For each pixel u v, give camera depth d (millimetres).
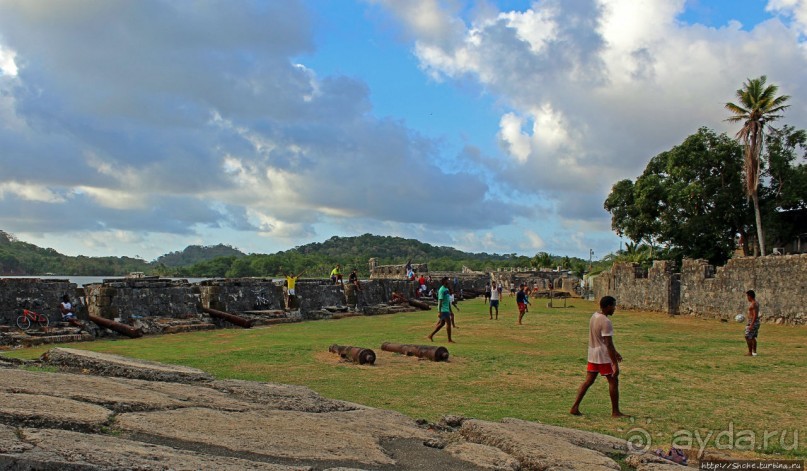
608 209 46844
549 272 74000
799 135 37656
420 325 24234
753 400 9938
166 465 4078
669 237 41219
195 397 6762
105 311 19531
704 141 38875
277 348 15008
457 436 6609
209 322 22547
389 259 138125
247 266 90062
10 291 17500
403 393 9852
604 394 10203
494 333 20906
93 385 6660
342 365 12492
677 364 13898
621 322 28266
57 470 3805
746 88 34000
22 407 5156
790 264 25328
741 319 27312
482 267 119938
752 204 38531
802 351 16484
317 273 88062
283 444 5324
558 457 5660
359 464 5129
